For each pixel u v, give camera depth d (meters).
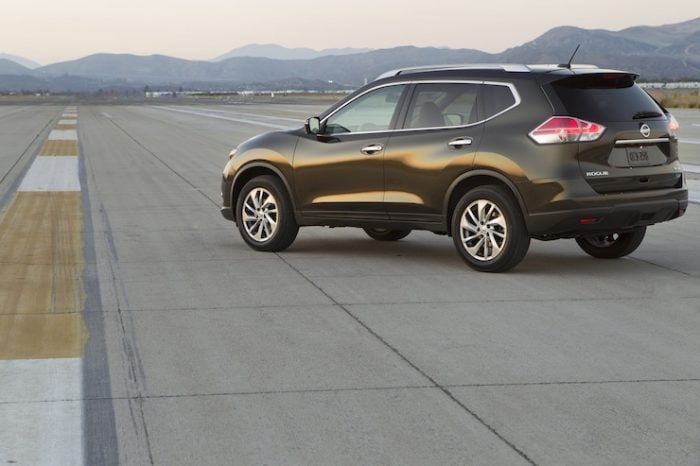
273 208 10.09
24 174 19.95
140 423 4.84
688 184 16.80
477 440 4.57
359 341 6.41
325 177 9.60
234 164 10.36
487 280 8.48
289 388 5.40
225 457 4.38
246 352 6.16
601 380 5.52
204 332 6.68
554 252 10.05
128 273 8.91
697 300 7.64
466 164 8.66
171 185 17.61
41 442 4.58
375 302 7.61
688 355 6.04
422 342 6.38
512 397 5.22
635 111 8.55
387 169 9.16
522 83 8.53
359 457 4.36
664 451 4.41
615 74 8.45
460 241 8.87
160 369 5.79
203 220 12.80
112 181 18.39
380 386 5.43
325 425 4.79
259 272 8.96
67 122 50.06
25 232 11.61
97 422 4.86
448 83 8.98
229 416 4.94
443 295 7.86
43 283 8.41
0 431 4.72
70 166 22.03
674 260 9.49
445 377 5.59
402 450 4.45
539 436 4.61
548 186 8.24
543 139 8.28
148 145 29.94
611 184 8.34
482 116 8.70
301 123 44.09
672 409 5.00
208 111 68.75
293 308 7.41
